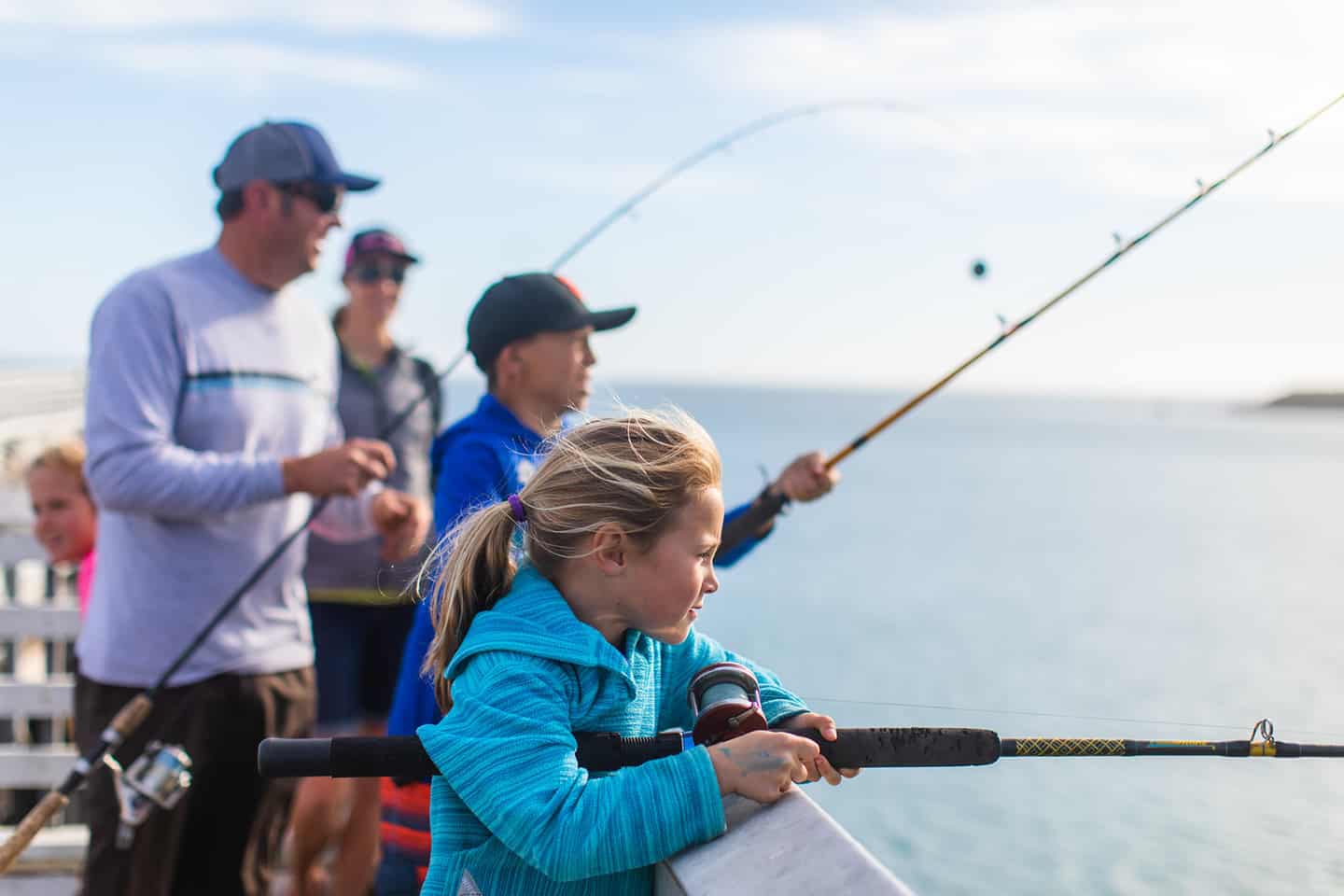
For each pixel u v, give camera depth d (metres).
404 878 2.58
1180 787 7.88
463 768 1.43
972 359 2.74
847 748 1.56
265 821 3.36
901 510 44.31
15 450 7.89
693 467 1.53
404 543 3.53
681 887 1.34
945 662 15.18
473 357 2.67
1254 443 160.12
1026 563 28.06
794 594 22.09
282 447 3.26
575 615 1.56
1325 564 28.22
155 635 3.04
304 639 3.30
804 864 1.28
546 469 1.58
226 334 3.13
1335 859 5.23
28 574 5.19
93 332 3.05
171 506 2.95
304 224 3.15
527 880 1.47
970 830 7.55
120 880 3.01
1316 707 10.30
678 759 1.40
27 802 4.61
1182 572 26.52
